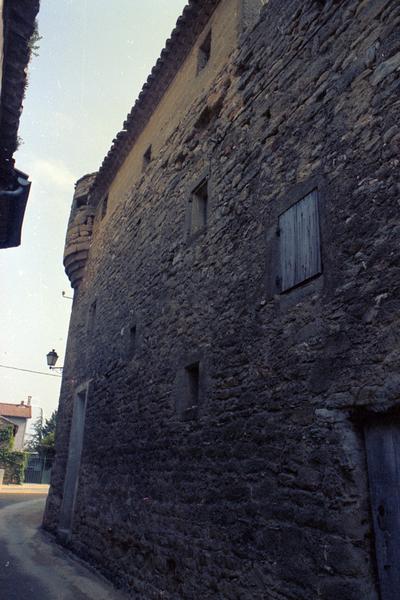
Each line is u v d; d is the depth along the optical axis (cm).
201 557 419
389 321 286
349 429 300
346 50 382
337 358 319
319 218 366
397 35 330
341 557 278
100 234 1092
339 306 327
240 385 423
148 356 655
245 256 463
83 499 808
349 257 328
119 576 583
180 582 444
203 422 469
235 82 566
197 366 521
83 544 748
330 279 341
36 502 1681
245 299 445
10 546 842
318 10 435
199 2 684
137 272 777
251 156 493
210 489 432
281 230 413
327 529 293
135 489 601
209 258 536
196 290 551
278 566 326
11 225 629
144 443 604
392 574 259
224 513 402
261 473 368
